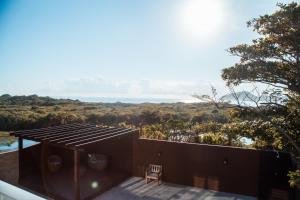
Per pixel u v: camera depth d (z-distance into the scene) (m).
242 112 8.88
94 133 9.52
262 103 8.67
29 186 8.86
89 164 10.77
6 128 12.74
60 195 8.08
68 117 14.59
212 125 11.98
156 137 12.05
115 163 10.75
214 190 9.04
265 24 8.40
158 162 10.01
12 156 9.38
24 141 10.34
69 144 7.79
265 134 9.10
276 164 8.27
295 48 7.93
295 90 8.29
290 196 8.06
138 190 8.96
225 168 8.91
